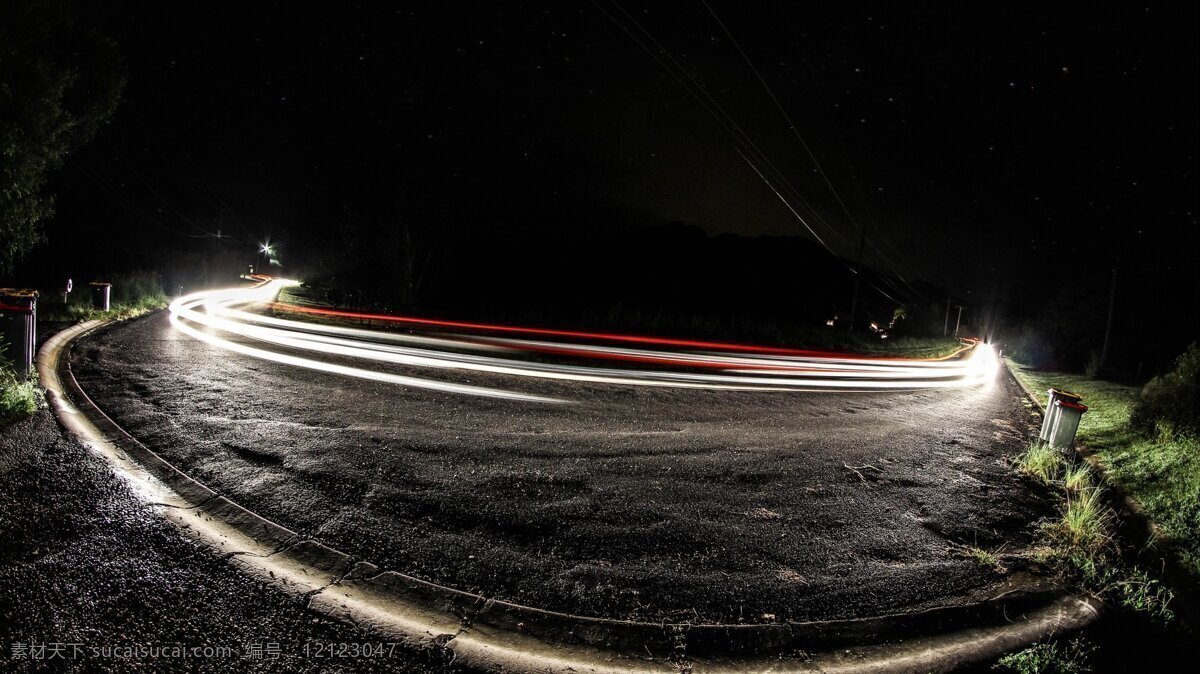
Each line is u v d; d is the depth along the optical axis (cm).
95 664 218
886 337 4284
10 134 568
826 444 688
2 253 612
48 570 267
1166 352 2870
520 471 477
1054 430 755
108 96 766
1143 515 539
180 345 924
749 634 286
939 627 311
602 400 841
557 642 266
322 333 1373
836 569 362
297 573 295
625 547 361
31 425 441
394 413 629
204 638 239
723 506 448
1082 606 350
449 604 284
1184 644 330
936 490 550
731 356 1955
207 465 421
